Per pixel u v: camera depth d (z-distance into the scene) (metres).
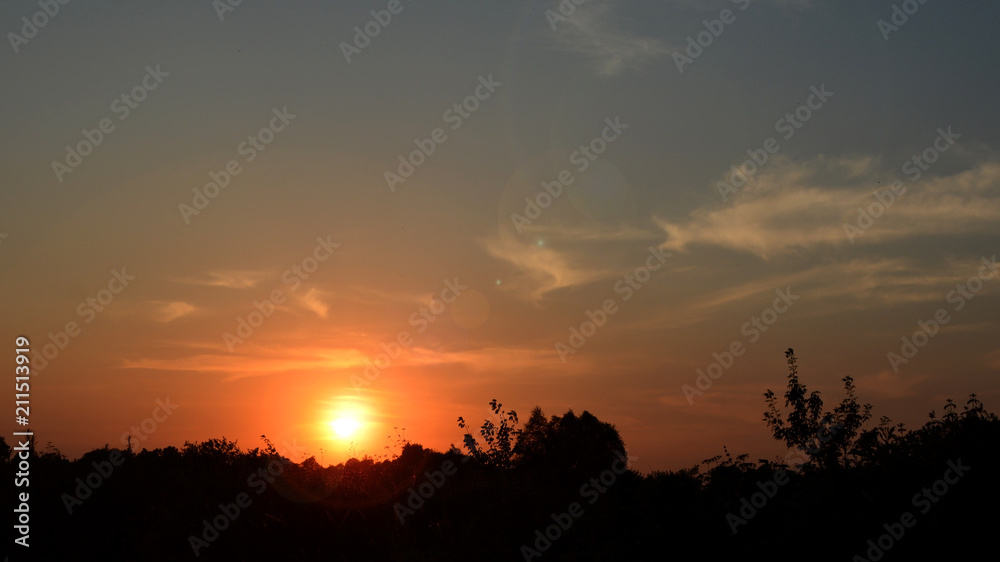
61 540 13.26
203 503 14.12
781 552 10.42
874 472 10.70
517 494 13.08
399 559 11.68
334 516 13.77
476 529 12.13
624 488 13.48
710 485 12.17
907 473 10.12
